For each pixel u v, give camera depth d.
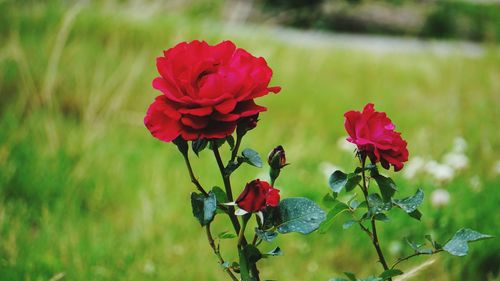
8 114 2.04
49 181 1.74
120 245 1.48
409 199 0.83
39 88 2.29
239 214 0.80
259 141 2.22
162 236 1.52
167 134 0.76
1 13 2.61
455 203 1.52
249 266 0.81
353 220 0.87
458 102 2.71
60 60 2.36
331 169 1.83
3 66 2.28
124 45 2.71
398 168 0.80
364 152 0.81
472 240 0.83
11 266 1.33
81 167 1.81
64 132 2.03
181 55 0.77
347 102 2.79
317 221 0.79
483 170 1.92
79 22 2.71
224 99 0.75
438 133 2.38
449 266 1.35
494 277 1.34
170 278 1.37
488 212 1.48
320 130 2.48
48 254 1.38
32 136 2.00
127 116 2.26
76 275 1.32
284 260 1.48
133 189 1.78
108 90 2.29
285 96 2.72
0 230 1.45
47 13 2.67
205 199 0.79
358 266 1.47
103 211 1.71
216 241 1.53
